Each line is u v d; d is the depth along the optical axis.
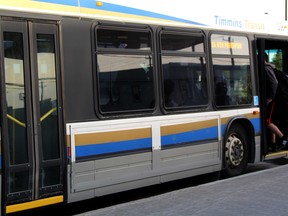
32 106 5.20
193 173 7.07
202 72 7.29
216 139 7.48
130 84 6.20
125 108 6.12
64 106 5.47
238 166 8.11
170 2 6.85
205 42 7.36
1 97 4.93
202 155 7.21
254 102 8.34
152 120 6.42
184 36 7.01
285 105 9.14
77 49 5.63
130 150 6.14
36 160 5.20
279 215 5.36
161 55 6.62
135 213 5.44
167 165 6.64
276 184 6.93
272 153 8.86
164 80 6.65
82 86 5.66
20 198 5.07
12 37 5.06
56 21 5.44
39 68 5.28
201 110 7.22
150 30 6.49
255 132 8.35
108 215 5.38
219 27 7.64
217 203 5.87
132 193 7.35
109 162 5.90
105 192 5.87
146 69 6.42
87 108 5.70
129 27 6.21
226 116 7.68
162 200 6.05
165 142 6.61
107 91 5.91
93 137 5.73
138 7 6.37
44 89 5.32
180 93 6.89
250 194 6.32
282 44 9.65
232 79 7.87
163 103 6.61
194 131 7.07
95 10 5.84
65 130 5.46
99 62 5.84
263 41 8.59
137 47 6.31
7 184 4.94
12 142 5.02
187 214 5.40
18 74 5.11
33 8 5.24
